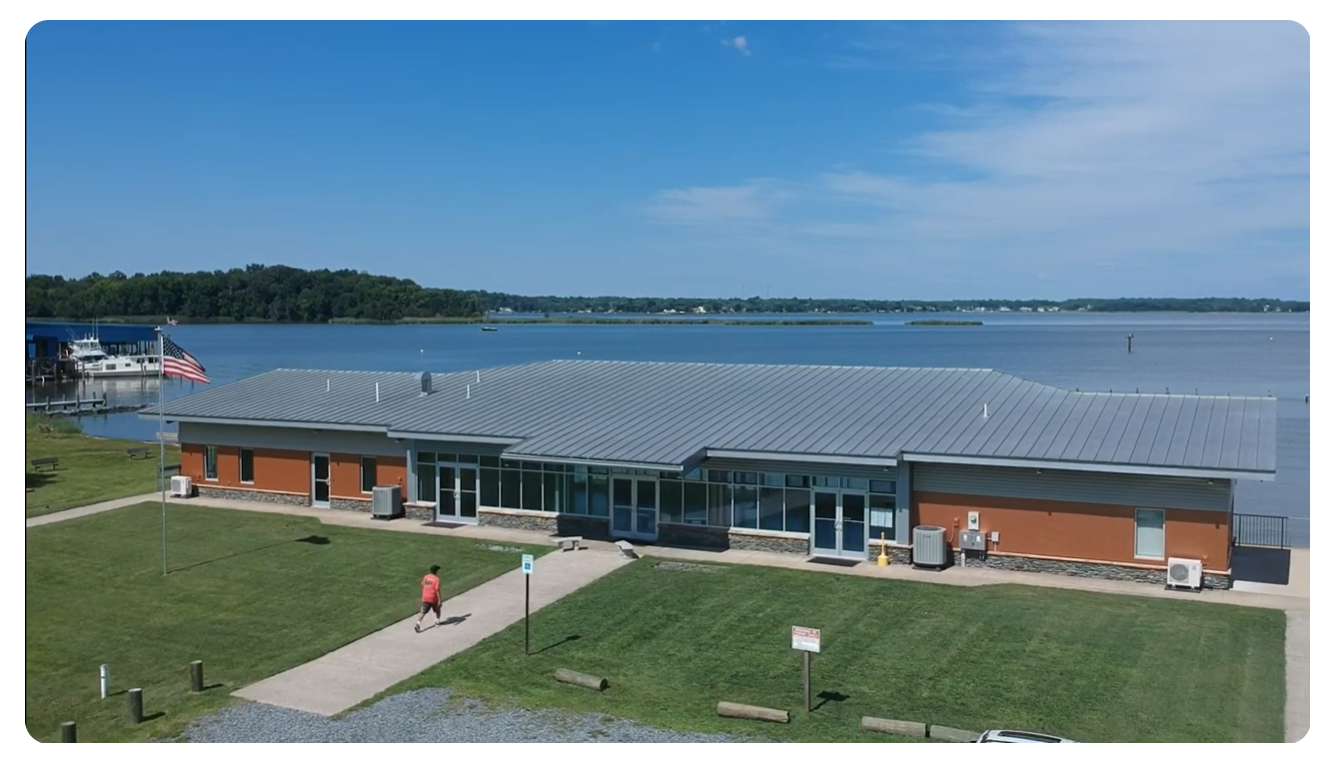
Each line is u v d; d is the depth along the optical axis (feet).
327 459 134.31
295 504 136.05
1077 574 99.30
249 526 124.16
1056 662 76.95
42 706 71.46
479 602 93.56
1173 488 95.86
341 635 85.30
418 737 64.49
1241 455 94.68
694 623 86.79
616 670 76.38
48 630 87.56
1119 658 77.61
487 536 118.11
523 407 130.21
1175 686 72.13
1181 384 354.74
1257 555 107.76
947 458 100.89
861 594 94.22
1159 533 97.14
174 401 145.38
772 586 97.04
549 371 148.56
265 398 144.25
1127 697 70.28
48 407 298.56
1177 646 80.02
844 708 68.90
